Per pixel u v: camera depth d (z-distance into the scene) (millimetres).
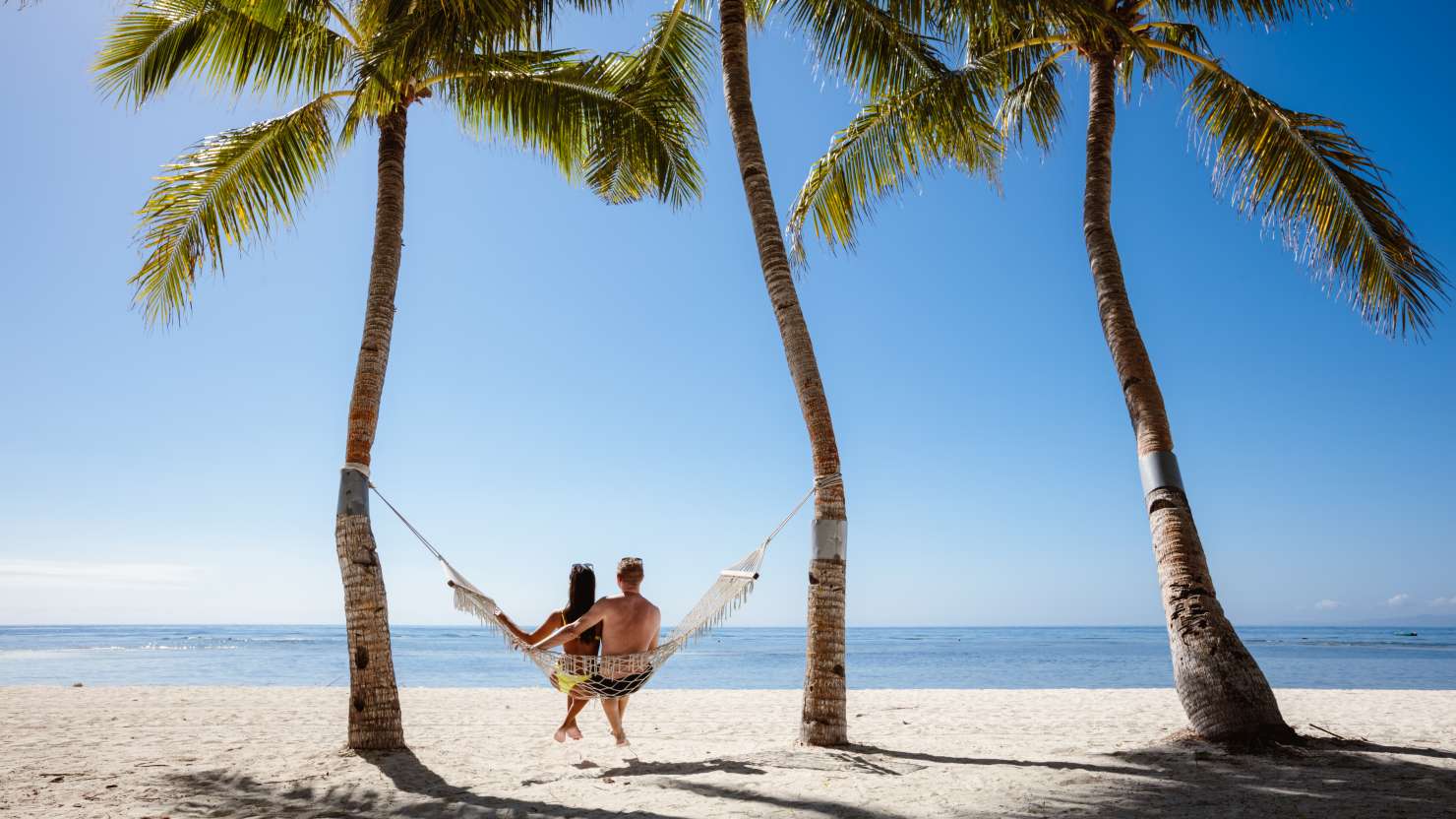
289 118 7617
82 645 48781
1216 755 5562
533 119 8297
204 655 36125
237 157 7523
